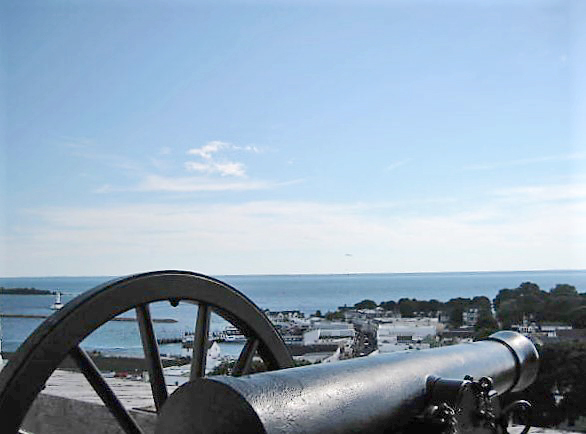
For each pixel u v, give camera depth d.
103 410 3.41
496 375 2.83
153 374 2.38
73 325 2.17
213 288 2.59
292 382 1.77
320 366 1.96
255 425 1.58
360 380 1.98
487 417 2.34
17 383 2.08
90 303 2.21
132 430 2.27
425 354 2.50
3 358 3.52
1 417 2.05
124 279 2.31
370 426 1.92
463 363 2.64
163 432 1.67
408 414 2.11
